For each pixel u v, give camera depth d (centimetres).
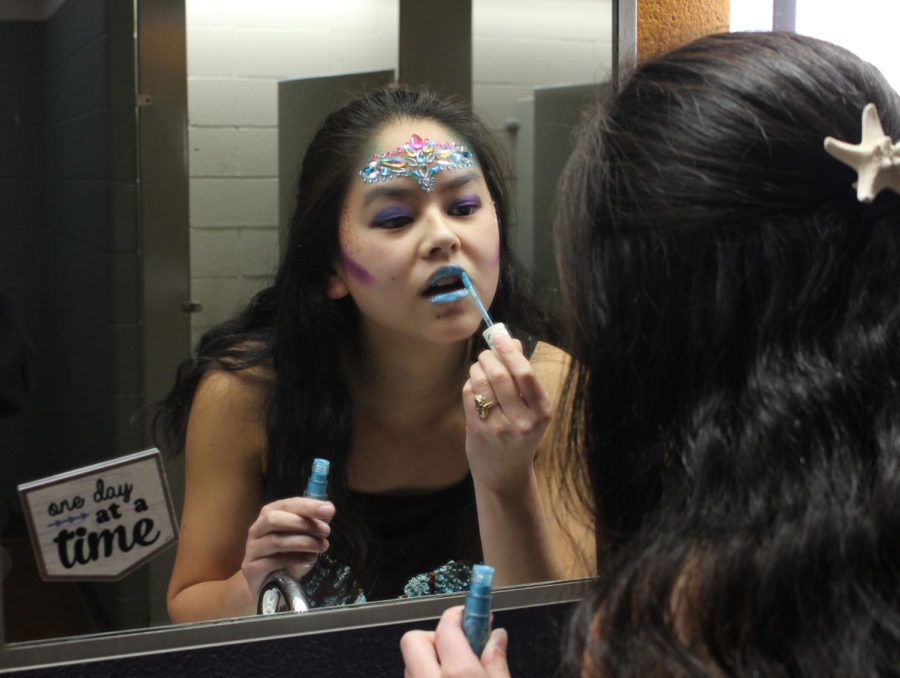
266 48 75
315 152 77
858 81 46
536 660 77
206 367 74
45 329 68
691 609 43
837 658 40
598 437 50
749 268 44
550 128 87
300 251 78
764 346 43
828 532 40
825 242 43
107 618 68
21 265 68
